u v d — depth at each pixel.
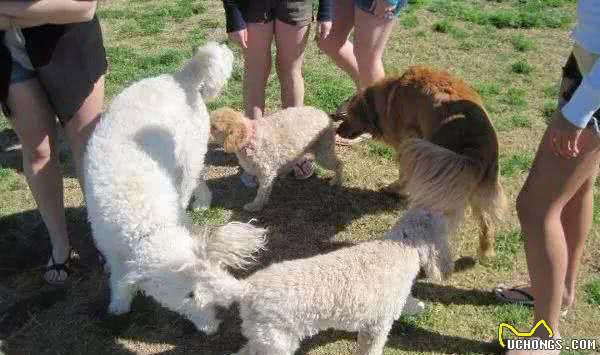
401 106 4.44
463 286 4.07
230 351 3.66
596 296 3.90
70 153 5.53
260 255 4.38
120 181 3.37
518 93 6.24
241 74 6.70
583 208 3.39
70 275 4.18
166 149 3.74
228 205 4.93
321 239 4.54
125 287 3.59
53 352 3.66
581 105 2.53
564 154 2.74
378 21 4.86
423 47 7.29
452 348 3.63
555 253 3.15
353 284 3.13
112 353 3.65
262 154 4.59
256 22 4.71
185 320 3.85
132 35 7.72
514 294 3.92
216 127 4.48
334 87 6.41
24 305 3.93
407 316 3.81
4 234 4.54
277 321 3.05
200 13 8.36
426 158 3.55
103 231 3.40
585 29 2.60
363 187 5.07
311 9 4.79
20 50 3.43
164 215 3.34
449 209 3.55
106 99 6.20
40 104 3.65
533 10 8.20
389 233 3.42
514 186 4.95
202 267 3.04
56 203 4.00
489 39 7.48
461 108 3.99
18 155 5.54
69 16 3.20
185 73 4.11
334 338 3.70
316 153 4.90
